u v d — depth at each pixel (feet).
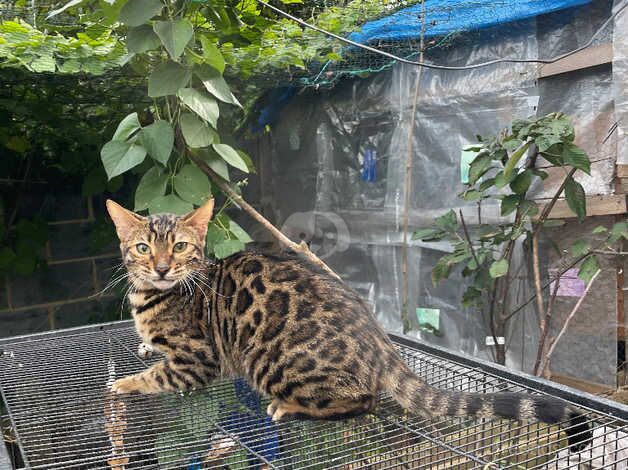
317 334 6.63
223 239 9.69
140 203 9.09
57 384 7.44
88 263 14.64
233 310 7.33
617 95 10.22
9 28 9.82
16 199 13.70
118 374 7.92
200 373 7.52
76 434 6.16
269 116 14.49
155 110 9.45
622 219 11.02
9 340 9.21
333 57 11.85
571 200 9.91
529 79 11.47
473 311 12.54
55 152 13.82
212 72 8.82
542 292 11.21
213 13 10.28
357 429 6.45
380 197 13.60
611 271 11.25
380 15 12.53
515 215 11.50
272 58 11.69
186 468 6.12
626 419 5.93
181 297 7.73
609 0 10.52
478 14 11.25
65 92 11.57
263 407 7.14
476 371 7.57
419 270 13.15
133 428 6.34
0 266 13.12
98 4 9.39
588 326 11.59
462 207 12.37
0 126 12.38
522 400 6.14
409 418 6.64
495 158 10.23
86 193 12.92
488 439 6.48
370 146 13.67
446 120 12.44
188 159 9.86
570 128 9.44
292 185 14.88
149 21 8.49
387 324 13.70
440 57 12.51
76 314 14.52
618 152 10.53
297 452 6.12
